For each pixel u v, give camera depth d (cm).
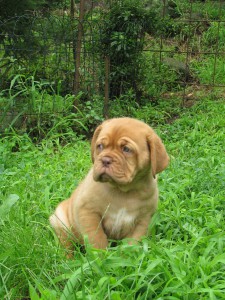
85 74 281
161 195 171
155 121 280
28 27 276
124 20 279
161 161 135
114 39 281
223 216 163
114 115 278
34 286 124
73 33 278
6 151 216
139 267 118
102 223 140
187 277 117
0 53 292
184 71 343
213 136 245
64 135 251
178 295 114
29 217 155
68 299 112
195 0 436
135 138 132
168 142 245
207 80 336
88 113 266
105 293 114
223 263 125
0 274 120
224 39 386
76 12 365
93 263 120
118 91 298
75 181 187
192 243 137
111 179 130
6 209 142
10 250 125
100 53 286
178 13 416
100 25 286
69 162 210
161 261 120
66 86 285
